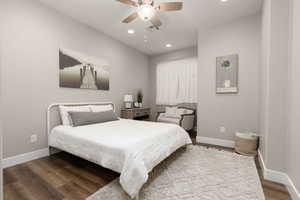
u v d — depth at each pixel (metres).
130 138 1.90
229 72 3.09
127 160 1.56
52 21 2.67
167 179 1.87
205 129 3.41
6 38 2.13
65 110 2.75
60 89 2.81
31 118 2.42
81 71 3.16
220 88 3.19
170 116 4.42
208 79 3.36
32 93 2.42
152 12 2.11
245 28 2.92
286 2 1.72
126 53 4.43
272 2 1.79
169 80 5.07
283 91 1.75
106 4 2.56
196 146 3.12
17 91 2.26
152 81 5.51
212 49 3.30
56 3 2.53
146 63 5.38
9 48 2.16
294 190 1.50
